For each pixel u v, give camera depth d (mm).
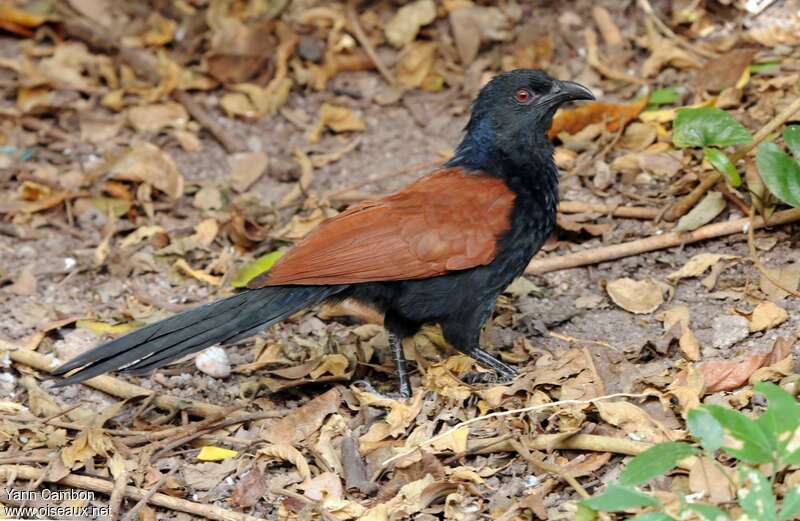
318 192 12930
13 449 9172
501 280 9516
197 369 10266
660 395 8750
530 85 9797
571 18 14766
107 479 8797
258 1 15500
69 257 12094
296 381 9828
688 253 11008
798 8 13898
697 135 10445
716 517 6934
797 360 9133
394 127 13992
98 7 15781
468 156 10016
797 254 10570
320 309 10977
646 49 14219
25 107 14391
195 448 9188
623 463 8305
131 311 11086
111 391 9930
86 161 13617
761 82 12836
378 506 8047
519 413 8938
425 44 14742
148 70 14898
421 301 9383
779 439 7207
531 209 9562
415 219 9203
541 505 7832
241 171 13289
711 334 9781
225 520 8219
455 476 8305
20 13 15516
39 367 10250
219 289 11453
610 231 11469
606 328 10242
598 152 12656
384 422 9062
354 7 15469
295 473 8727
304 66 14852
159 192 12984
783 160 9953
